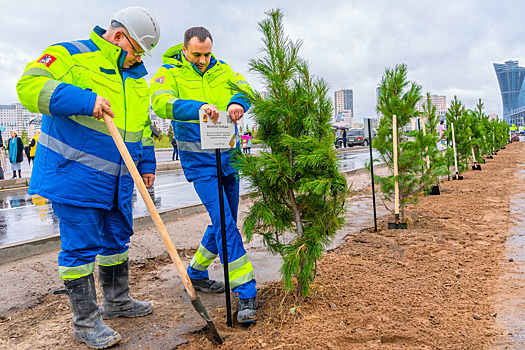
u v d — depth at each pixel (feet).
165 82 9.80
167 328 9.56
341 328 8.77
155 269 14.73
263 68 9.88
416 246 15.80
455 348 7.89
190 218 23.72
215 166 10.08
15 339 9.32
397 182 19.38
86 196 8.40
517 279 11.63
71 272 8.59
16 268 14.67
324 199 10.25
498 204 24.27
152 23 8.65
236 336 8.80
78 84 8.25
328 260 14.15
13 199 35.58
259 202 10.32
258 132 10.41
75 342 9.03
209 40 9.69
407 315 9.38
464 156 42.32
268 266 14.24
